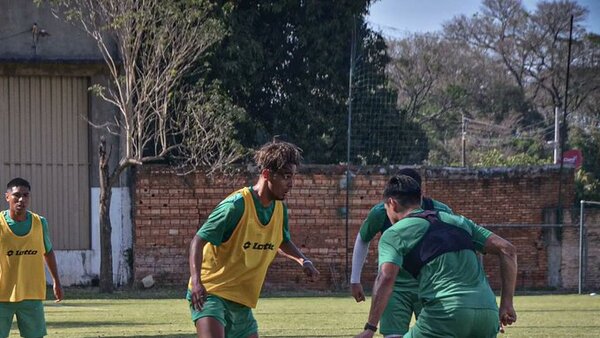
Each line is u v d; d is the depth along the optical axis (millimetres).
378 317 12031
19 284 18750
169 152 52094
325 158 56656
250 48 53156
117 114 50688
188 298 13695
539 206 51281
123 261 49906
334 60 56094
